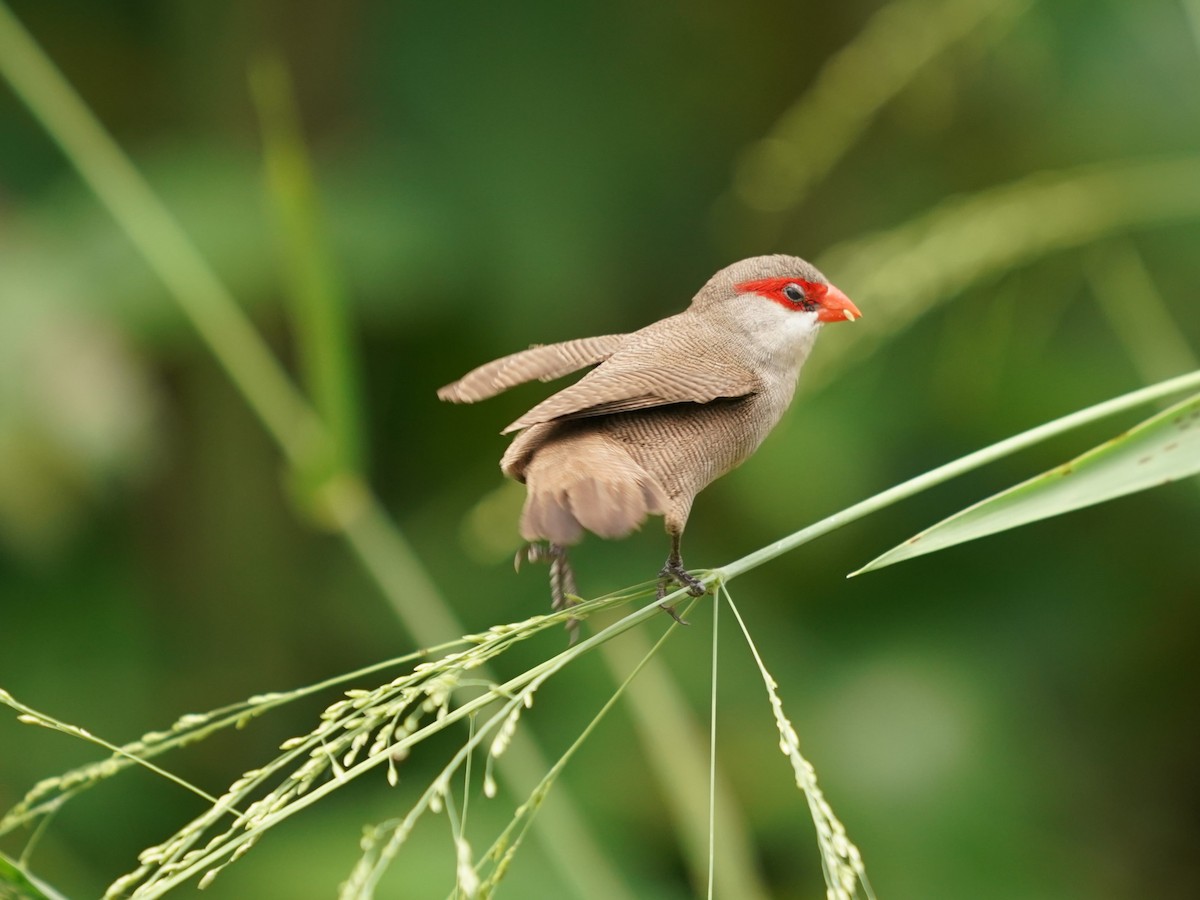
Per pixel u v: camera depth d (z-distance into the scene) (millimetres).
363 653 11484
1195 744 10961
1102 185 8445
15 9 12102
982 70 10922
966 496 11047
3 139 11172
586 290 11938
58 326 9695
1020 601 11023
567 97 12227
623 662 7602
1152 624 11000
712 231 12391
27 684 10750
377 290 10875
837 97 8828
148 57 12289
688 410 6098
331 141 11898
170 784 10789
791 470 10875
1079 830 10609
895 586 11000
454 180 11789
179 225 10312
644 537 11305
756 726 10320
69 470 9625
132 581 11367
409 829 3945
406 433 12320
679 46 12609
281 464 11789
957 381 10680
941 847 9797
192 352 11367
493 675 10648
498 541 8250
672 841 9906
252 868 9445
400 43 12078
